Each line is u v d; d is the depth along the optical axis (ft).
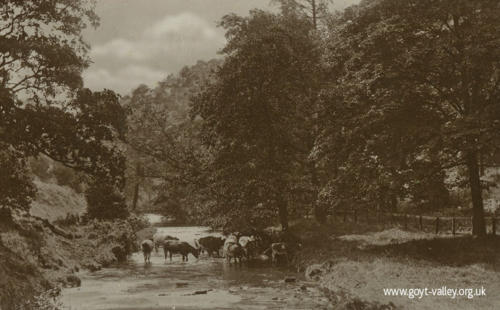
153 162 136.26
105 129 83.41
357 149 92.58
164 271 92.38
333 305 58.34
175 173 135.54
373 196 93.40
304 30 122.72
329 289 66.69
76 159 83.25
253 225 119.85
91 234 118.11
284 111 116.57
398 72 83.41
